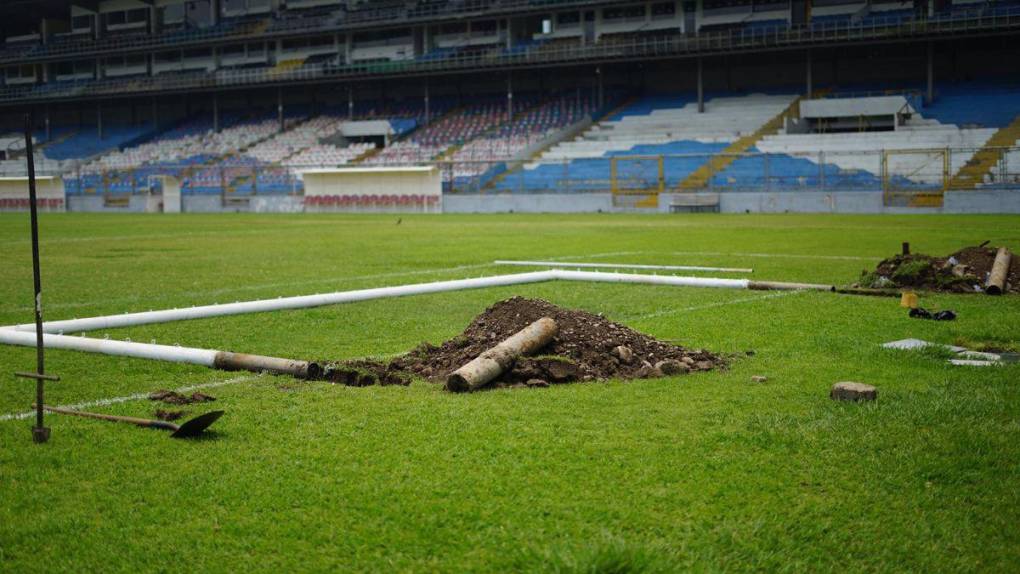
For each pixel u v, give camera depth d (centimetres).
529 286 1345
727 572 361
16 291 1402
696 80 6056
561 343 723
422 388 662
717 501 432
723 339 864
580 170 5106
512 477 464
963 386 655
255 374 725
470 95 6644
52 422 580
